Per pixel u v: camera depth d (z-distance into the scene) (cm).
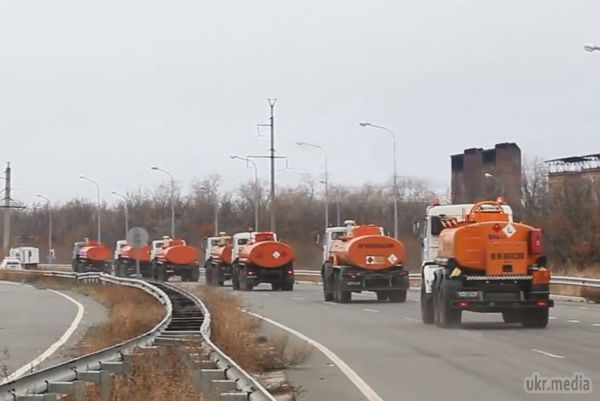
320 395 1864
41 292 7262
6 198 14700
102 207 15312
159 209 14625
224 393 1459
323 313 4384
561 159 11256
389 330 3381
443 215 3816
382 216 11956
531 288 3328
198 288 5653
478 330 3297
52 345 3081
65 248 16150
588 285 5200
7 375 2127
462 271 3359
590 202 8506
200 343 2147
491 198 10144
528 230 3344
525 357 2441
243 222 13488
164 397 1506
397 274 5306
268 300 5609
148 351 1962
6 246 14625
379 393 1869
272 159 8950
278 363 2392
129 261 9819
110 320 3612
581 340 2891
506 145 11600
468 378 2066
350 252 5266
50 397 1371
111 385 1572
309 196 12669
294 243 11706
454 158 12575
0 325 3962
